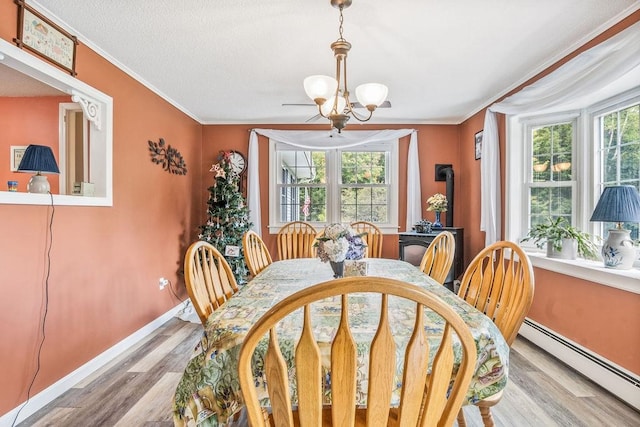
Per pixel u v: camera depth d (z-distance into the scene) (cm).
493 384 123
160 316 366
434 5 207
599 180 283
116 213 290
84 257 250
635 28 196
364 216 500
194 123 462
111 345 281
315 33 241
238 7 210
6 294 191
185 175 434
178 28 235
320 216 500
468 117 455
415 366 89
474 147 438
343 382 88
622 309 214
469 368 92
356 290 84
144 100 334
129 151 309
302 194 501
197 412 115
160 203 369
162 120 372
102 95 267
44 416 199
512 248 160
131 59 285
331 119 211
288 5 207
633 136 251
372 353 88
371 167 500
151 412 201
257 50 268
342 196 501
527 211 341
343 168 501
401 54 274
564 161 312
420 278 212
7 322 191
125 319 302
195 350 127
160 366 263
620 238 232
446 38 248
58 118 344
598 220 230
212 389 117
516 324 143
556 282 275
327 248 198
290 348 114
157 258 362
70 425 190
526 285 143
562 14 217
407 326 130
